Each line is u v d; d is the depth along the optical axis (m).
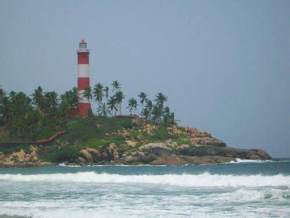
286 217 35.78
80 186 61.91
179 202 44.56
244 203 42.62
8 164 170.50
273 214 37.03
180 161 186.00
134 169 138.88
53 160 183.50
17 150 188.88
